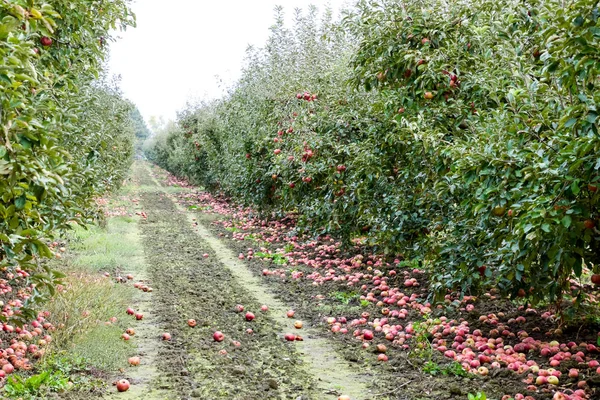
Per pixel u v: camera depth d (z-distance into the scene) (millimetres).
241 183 16250
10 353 4555
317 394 4312
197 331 5996
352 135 8695
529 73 4574
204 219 17359
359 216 9016
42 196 3172
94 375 4520
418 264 8477
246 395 4234
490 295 7195
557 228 3900
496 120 4422
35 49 4723
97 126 8898
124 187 26828
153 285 8102
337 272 9156
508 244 4691
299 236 12570
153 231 14156
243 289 8180
